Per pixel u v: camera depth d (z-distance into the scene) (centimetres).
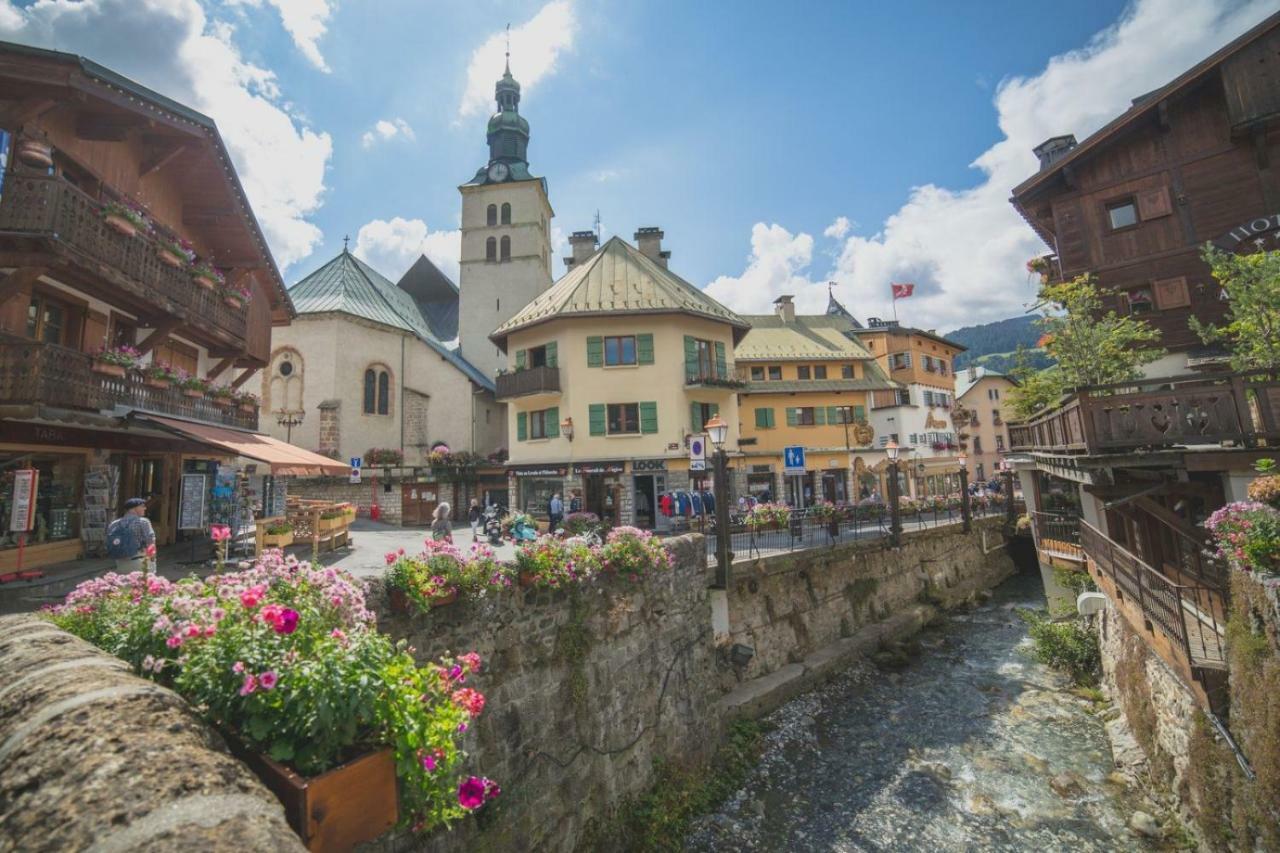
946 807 953
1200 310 1442
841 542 1680
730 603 1326
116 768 173
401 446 3253
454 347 4031
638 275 2555
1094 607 1291
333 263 3494
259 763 232
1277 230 1363
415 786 272
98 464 1099
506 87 4266
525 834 688
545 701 745
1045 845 854
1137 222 1551
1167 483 957
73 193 889
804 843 875
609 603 891
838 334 3906
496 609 692
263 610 282
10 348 843
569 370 2356
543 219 4312
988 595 2269
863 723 1243
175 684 255
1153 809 886
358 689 254
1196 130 1495
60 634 294
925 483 3725
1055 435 1127
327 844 227
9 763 182
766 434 3300
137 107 1056
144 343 1195
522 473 2405
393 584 577
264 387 2970
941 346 4359
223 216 1473
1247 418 785
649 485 2359
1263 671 571
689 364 2397
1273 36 1383
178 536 1396
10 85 885
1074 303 1418
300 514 1441
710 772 1036
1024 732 1177
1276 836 564
